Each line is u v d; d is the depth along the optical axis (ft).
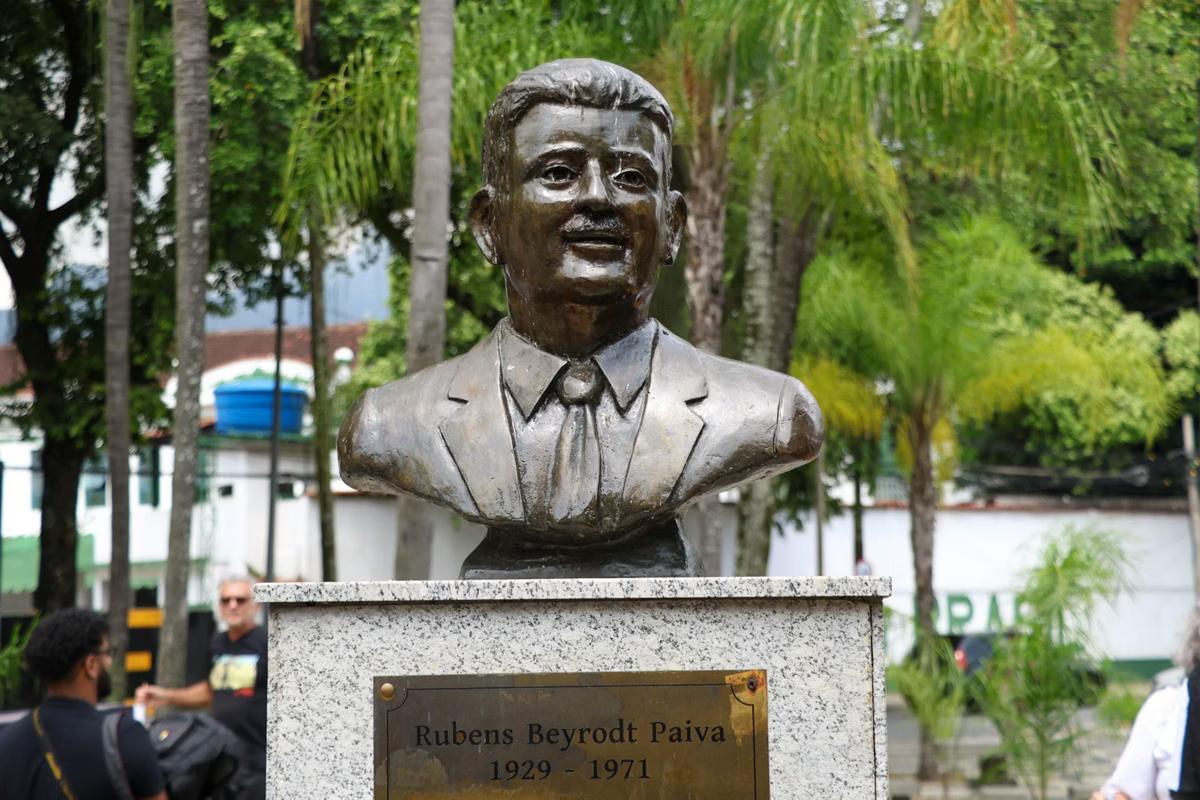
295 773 10.24
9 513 59.21
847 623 10.33
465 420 11.41
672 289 27.50
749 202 26.73
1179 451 65.10
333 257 36.70
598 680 10.27
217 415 56.70
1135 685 40.01
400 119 22.98
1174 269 59.00
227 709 19.31
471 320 48.14
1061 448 62.03
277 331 42.32
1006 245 33.24
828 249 31.99
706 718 10.27
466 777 10.23
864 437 45.06
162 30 32.86
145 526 59.52
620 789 10.23
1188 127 41.91
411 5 33.27
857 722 10.26
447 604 10.32
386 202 35.40
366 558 53.83
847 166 23.12
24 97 37.42
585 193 11.08
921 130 24.06
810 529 61.72
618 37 23.47
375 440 11.51
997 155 24.03
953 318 32.73
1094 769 35.47
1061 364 34.68
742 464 11.12
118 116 25.86
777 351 27.14
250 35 31.99
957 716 27.84
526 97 11.36
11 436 58.54
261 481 55.42
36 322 40.70
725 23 21.45
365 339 59.47
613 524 11.02
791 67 22.18
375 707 10.26
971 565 60.64
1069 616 27.86
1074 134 22.45
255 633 19.76
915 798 32.40
